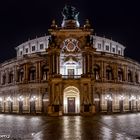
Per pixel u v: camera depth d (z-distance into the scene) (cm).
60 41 7812
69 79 7512
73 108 7638
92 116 6869
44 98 8169
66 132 3494
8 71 9619
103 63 8419
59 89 7450
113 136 3083
